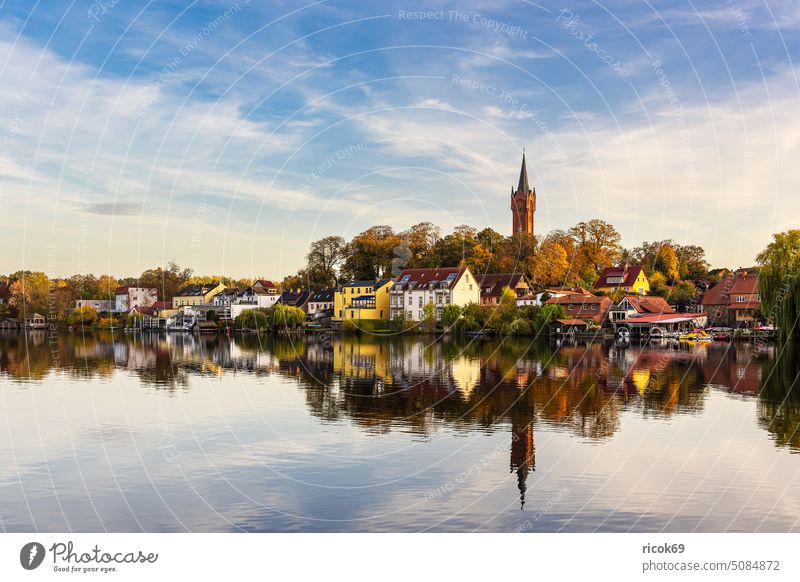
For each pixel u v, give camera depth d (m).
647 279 154.88
